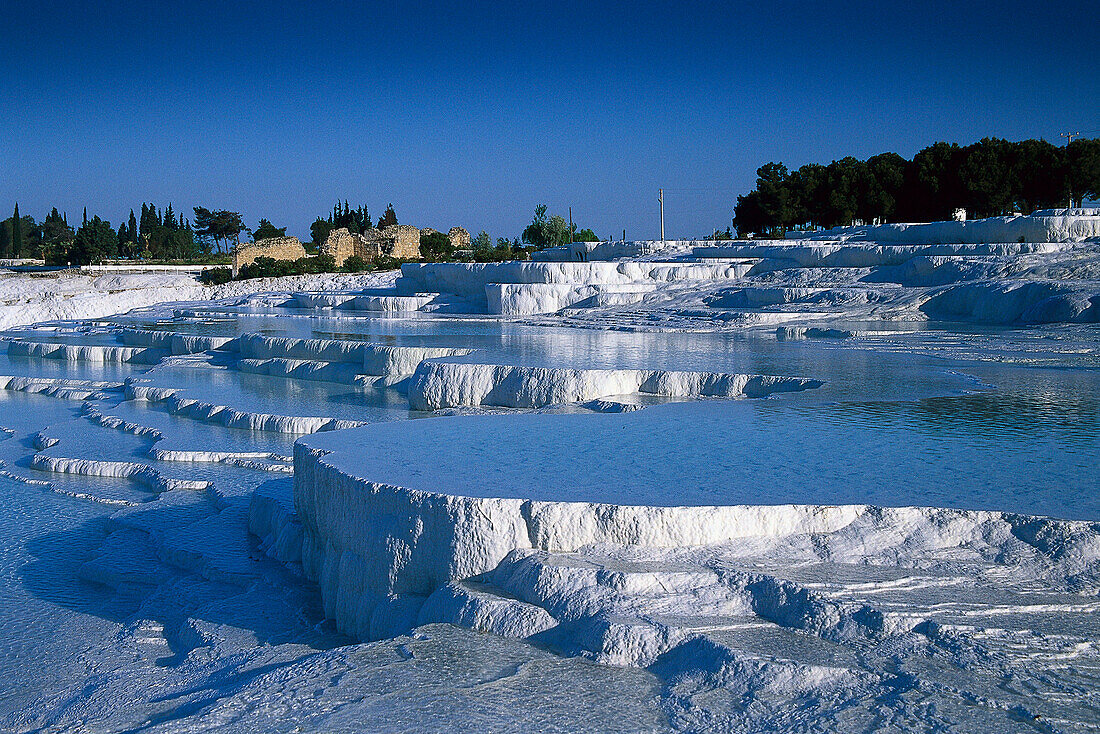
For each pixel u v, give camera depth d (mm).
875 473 8859
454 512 7840
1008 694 5637
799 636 6531
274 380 23297
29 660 9234
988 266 28609
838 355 19500
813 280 32844
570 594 7098
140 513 13758
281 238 67312
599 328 28375
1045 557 7160
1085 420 11578
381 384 21141
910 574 7086
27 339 35156
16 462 17609
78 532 13461
